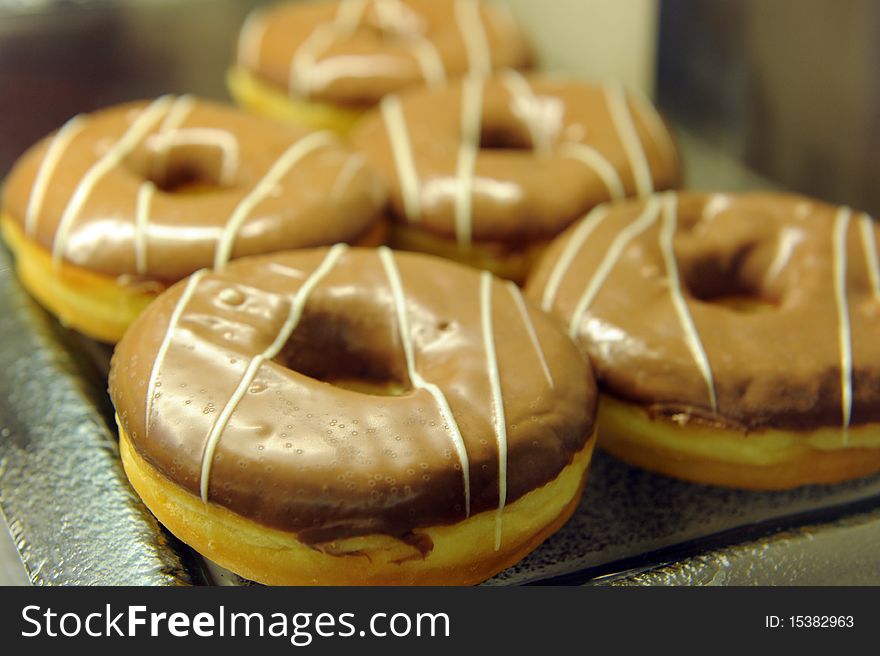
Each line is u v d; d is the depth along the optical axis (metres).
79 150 0.37
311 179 0.36
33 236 0.35
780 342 0.32
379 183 0.37
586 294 0.33
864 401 0.31
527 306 0.32
